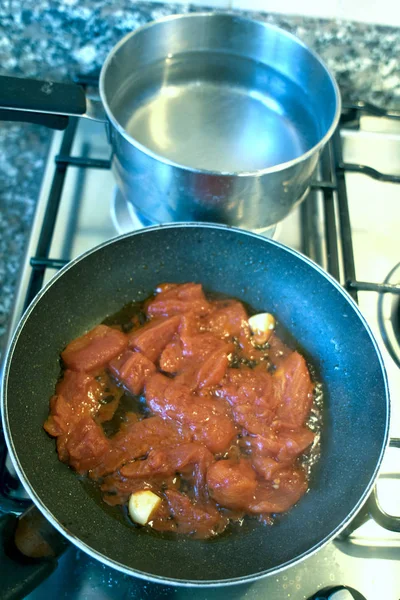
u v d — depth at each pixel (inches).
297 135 21.3
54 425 16.3
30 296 18.3
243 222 18.9
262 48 21.0
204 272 19.9
